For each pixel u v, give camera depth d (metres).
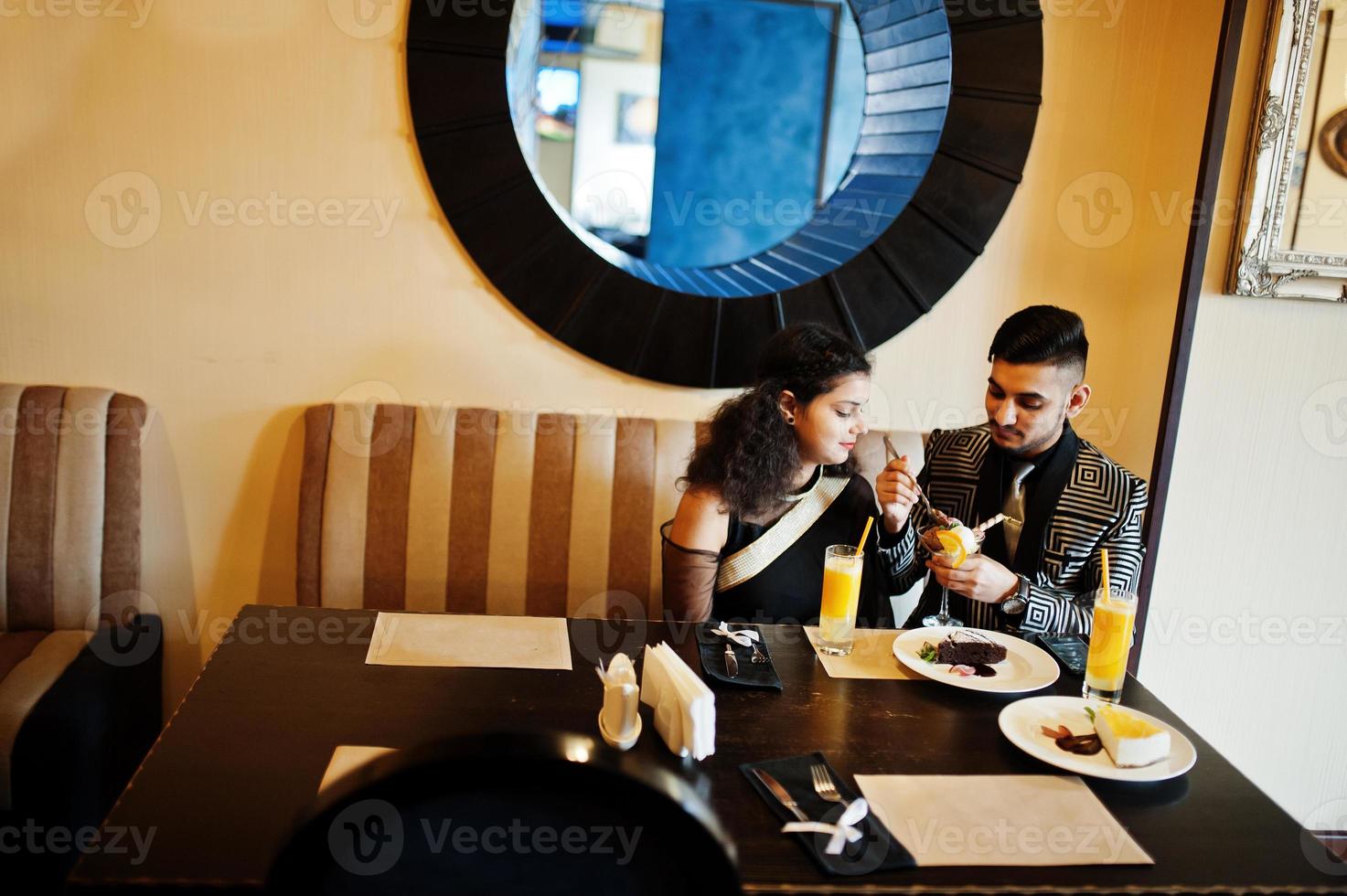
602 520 2.24
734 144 2.92
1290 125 2.03
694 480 1.72
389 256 2.26
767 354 1.73
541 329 2.32
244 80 2.16
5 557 2.07
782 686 1.42
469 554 2.22
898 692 1.42
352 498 2.18
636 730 1.23
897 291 2.38
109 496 2.12
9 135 2.11
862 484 1.83
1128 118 2.38
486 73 2.18
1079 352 1.68
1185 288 2.11
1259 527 2.23
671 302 2.32
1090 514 1.74
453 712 1.29
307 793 1.09
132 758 2.13
